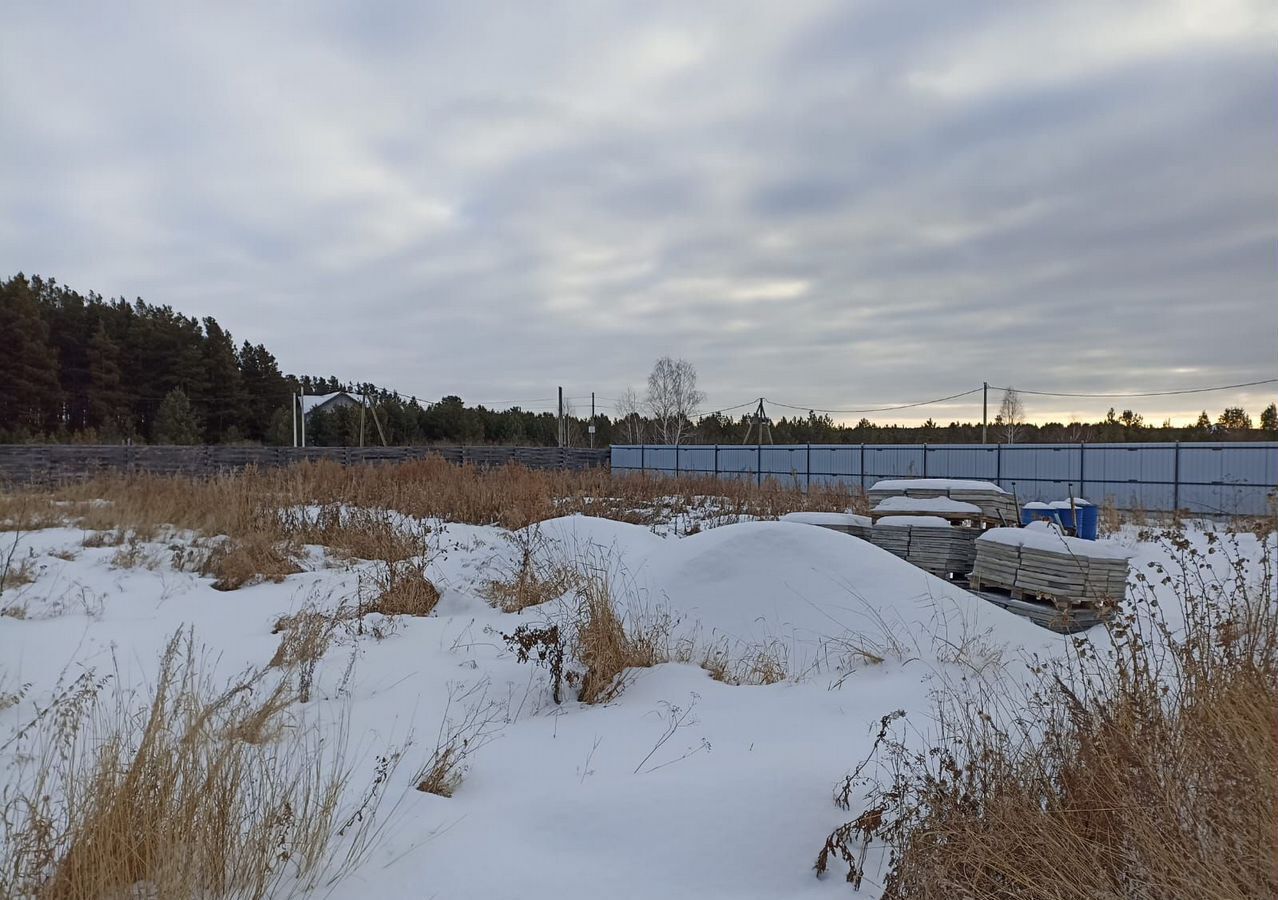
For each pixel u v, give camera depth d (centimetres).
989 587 837
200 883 239
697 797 318
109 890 234
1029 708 359
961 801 279
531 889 256
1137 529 1547
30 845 239
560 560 853
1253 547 1052
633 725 433
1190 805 244
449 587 838
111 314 4891
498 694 502
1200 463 1991
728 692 489
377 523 1116
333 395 5756
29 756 335
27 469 1919
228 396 5056
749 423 5056
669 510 1828
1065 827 254
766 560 660
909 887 243
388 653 601
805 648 573
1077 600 668
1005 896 242
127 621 672
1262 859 217
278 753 369
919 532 941
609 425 7425
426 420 5856
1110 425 4953
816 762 356
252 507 1204
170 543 1000
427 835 292
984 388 4159
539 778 354
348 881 257
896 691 484
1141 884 232
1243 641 371
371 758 376
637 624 600
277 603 777
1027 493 2328
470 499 1514
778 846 286
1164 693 321
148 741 271
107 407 4378
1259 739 262
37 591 743
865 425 6262
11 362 4031
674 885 262
